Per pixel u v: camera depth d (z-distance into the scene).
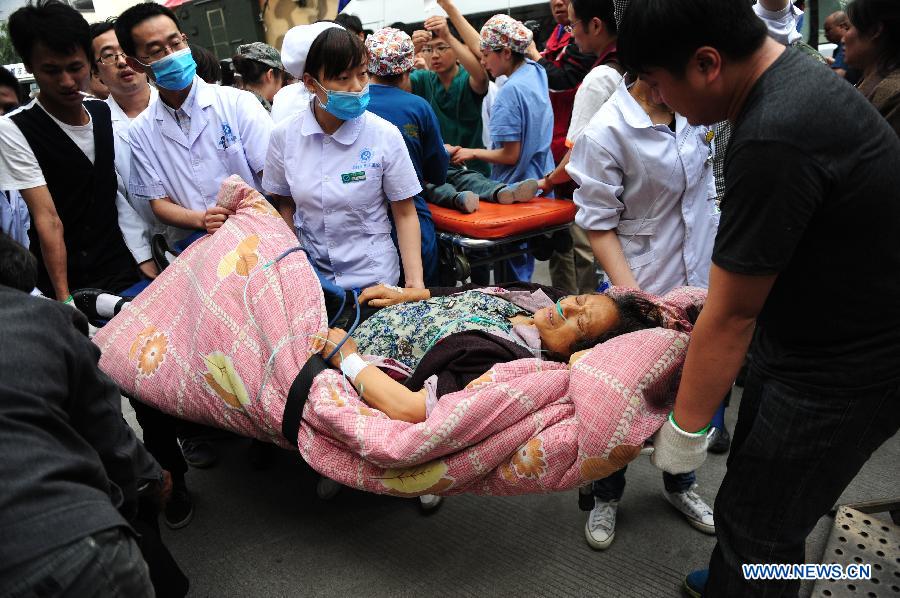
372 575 1.96
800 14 2.48
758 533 1.34
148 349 1.98
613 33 2.46
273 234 2.05
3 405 0.93
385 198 2.44
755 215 1.06
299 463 2.55
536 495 2.30
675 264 2.11
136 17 2.21
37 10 2.25
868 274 1.12
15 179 2.29
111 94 3.01
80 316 1.19
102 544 0.96
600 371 1.55
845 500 2.17
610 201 2.03
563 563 1.97
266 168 2.40
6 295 1.05
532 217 2.71
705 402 1.28
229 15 6.09
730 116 1.17
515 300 2.27
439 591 1.88
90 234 2.55
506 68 3.21
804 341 1.23
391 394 1.72
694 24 1.04
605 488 2.00
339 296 2.16
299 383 1.73
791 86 1.04
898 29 2.09
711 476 2.34
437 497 2.20
